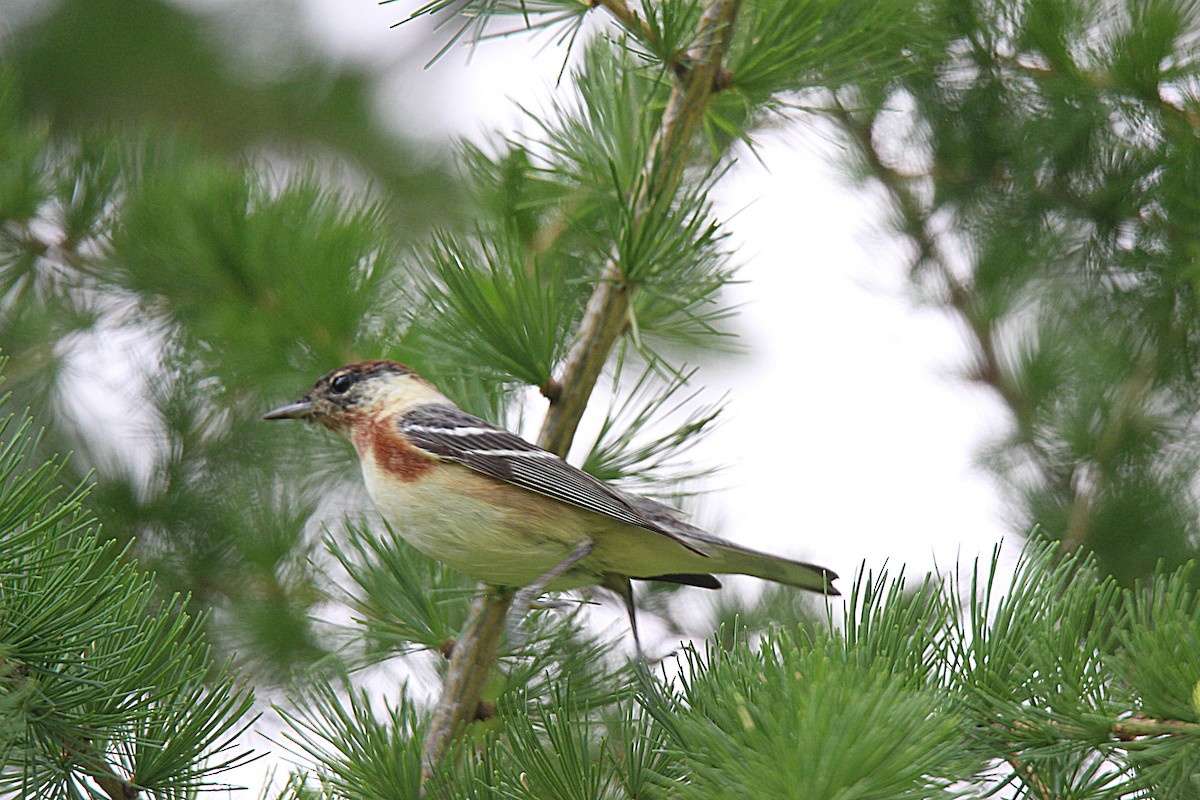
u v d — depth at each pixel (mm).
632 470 7852
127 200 9977
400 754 5980
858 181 11664
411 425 8258
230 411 11172
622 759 5758
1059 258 11055
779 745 4355
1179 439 10969
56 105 16719
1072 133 10188
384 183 15984
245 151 16812
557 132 7762
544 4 6680
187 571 10297
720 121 6957
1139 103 9898
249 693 5578
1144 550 10477
